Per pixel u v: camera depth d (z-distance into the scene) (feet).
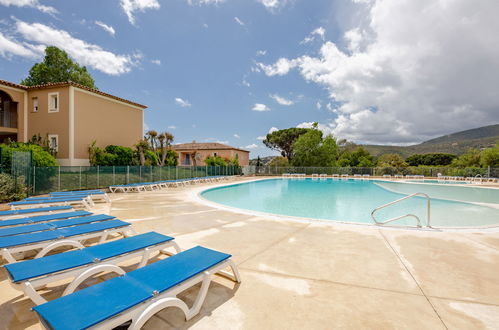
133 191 50.78
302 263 12.52
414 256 13.50
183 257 9.43
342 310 8.39
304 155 123.34
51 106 62.95
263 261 12.78
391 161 136.67
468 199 45.47
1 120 63.77
